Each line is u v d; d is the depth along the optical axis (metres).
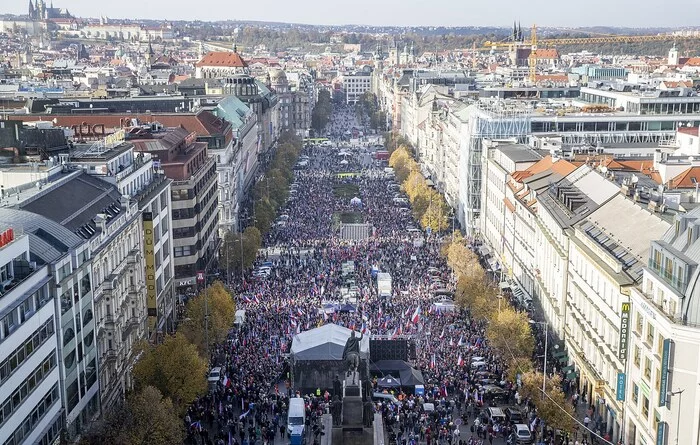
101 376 130.12
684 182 178.88
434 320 177.12
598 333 135.88
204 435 122.12
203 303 155.62
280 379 149.75
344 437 98.00
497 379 144.50
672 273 106.38
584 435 126.38
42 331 104.88
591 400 138.38
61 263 111.88
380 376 145.12
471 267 193.00
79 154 157.75
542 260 177.75
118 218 142.25
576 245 148.88
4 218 113.00
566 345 155.75
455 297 183.75
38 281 105.12
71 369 115.25
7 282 99.25
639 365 115.06
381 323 175.50
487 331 153.75
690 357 100.75
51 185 133.12
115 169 158.38
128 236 147.75
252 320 177.50
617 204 151.88
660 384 104.31
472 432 126.81
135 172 165.00
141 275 153.88
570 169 192.25
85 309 121.94
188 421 126.81
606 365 130.50
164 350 127.62
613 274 127.25
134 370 128.00
